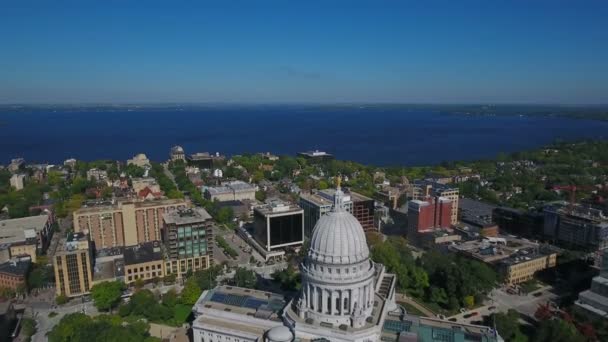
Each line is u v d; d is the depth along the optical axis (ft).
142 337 606.14
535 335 623.36
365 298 556.92
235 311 598.75
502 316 652.89
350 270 543.39
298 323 536.01
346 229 550.77
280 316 578.25
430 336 531.09
